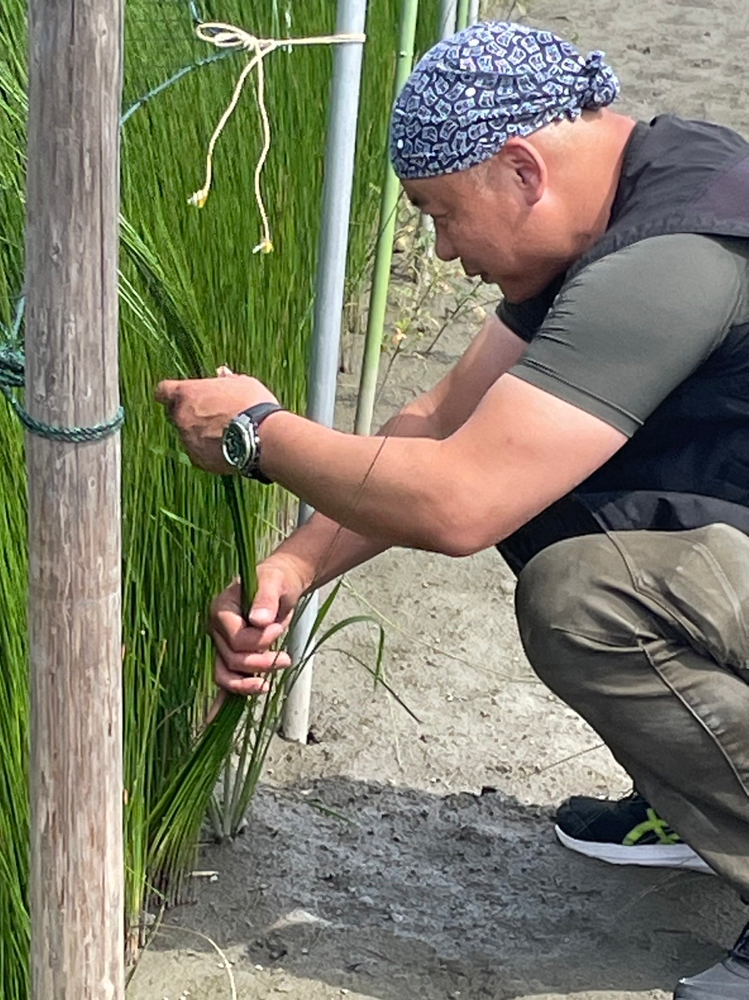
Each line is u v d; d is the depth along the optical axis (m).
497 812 2.17
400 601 2.75
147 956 1.84
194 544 1.85
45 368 1.12
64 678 1.20
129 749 1.70
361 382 2.61
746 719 1.66
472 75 1.52
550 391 1.51
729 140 1.59
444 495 1.53
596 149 1.57
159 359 1.70
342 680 2.48
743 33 7.14
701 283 1.49
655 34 7.00
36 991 1.33
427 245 3.98
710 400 1.61
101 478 1.16
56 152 1.05
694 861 2.03
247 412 1.60
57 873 1.27
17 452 1.49
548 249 1.60
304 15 2.57
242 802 2.03
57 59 1.03
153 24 1.81
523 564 1.88
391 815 2.14
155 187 1.79
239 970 1.82
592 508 1.71
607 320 1.49
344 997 1.78
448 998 1.79
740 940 1.76
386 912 1.94
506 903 1.97
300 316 2.63
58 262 1.08
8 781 1.51
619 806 2.08
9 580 1.49
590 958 1.87
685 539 1.67
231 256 2.12
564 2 7.46
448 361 3.67
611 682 1.68
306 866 2.02
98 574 1.18
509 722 2.40
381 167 3.63
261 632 1.74
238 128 2.14
